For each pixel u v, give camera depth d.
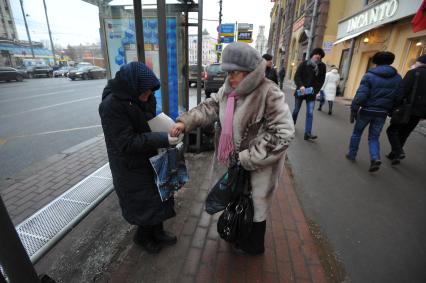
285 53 28.55
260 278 1.82
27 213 2.63
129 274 1.82
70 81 21.41
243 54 1.43
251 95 1.50
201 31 3.55
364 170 3.81
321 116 7.93
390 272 1.96
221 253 2.03
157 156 1.68
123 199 1.75
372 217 2.66
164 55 2.37
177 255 2.00
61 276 1.82
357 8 12.22
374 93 3.54
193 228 2.31
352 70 11.86
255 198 1.71
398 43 8.89
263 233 1.87
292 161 4.09
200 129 3.97
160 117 1.71
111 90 1.52
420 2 7.32
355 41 11.63
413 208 2.84
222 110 1.67
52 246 1.96
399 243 2.29
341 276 1.89
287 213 2.57
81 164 3.83
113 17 3.46
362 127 3.87
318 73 4.91
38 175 3.47
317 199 2.98
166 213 1.83
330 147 4.84
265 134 1.54
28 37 14.30
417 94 3.59
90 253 2.03
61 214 2.37
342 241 2.28
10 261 1.01
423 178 3.58
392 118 3.87
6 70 19.17
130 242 2.14
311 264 1.96
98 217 2.48
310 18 17.14
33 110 8.31
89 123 6.63
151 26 3.42
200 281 1.78
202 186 3.02
